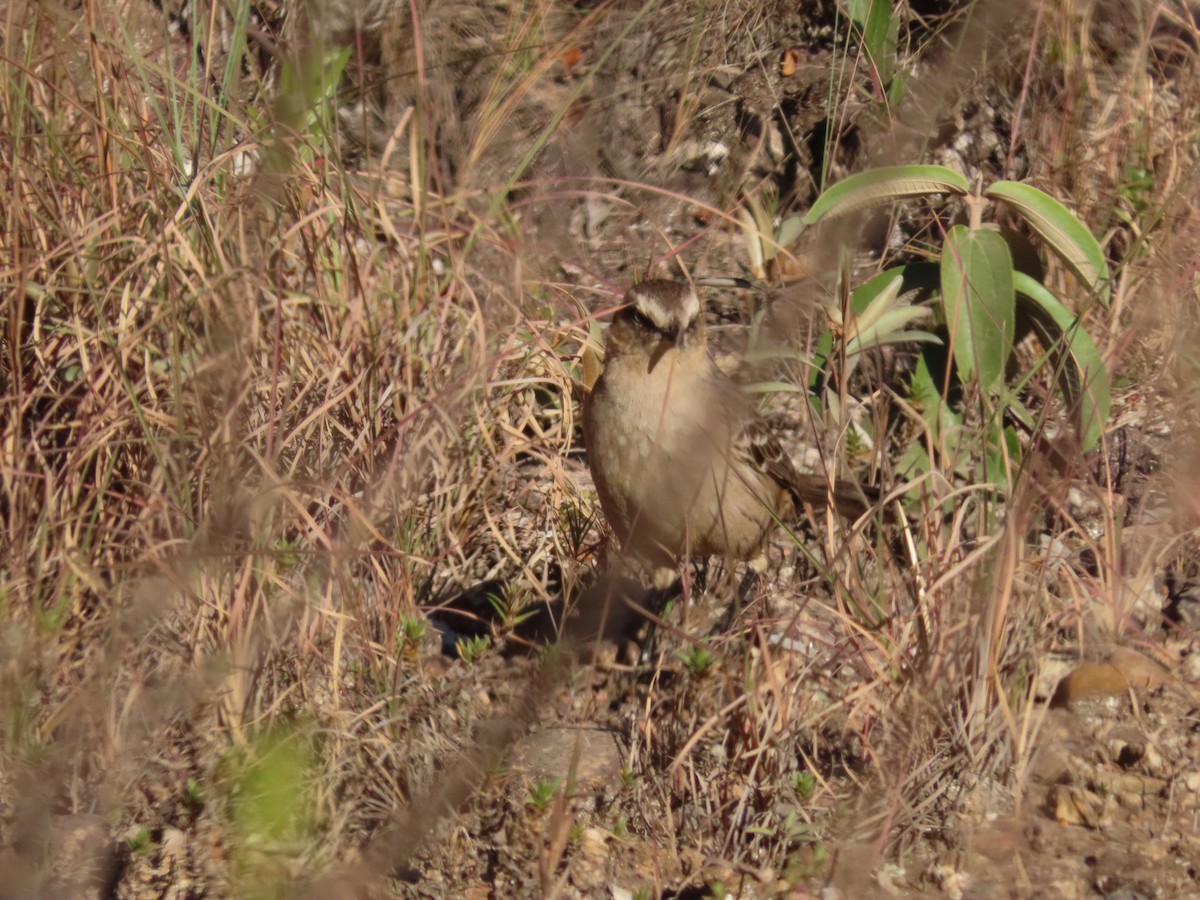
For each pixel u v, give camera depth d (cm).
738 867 847
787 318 1163
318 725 892
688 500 1037
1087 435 1134
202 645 915
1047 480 1055
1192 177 1356
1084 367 1145
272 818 791
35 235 1073
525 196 1464
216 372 968
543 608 1103
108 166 1101
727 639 980
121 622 873
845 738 936
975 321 1156
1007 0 1299
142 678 909
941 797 877
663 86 1568
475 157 1355
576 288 1348
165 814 872
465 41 1520
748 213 1466
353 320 1057
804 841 857
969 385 1162
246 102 1246
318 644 945
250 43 1348
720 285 1425
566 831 834
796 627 1005
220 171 1130
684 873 850
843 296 1116
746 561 1105
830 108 1455
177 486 949
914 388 1220
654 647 1067
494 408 1141
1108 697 959
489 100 1442
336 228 1139
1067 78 1457
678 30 1596
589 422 1062
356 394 1063
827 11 1617
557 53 1474
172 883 825
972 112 1451
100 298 1043
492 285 1168
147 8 1288
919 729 872
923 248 1394
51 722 885
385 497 995
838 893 830
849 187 1173
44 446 1045
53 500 970
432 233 1229
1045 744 917
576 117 1516
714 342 1397
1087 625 1018
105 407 1000
